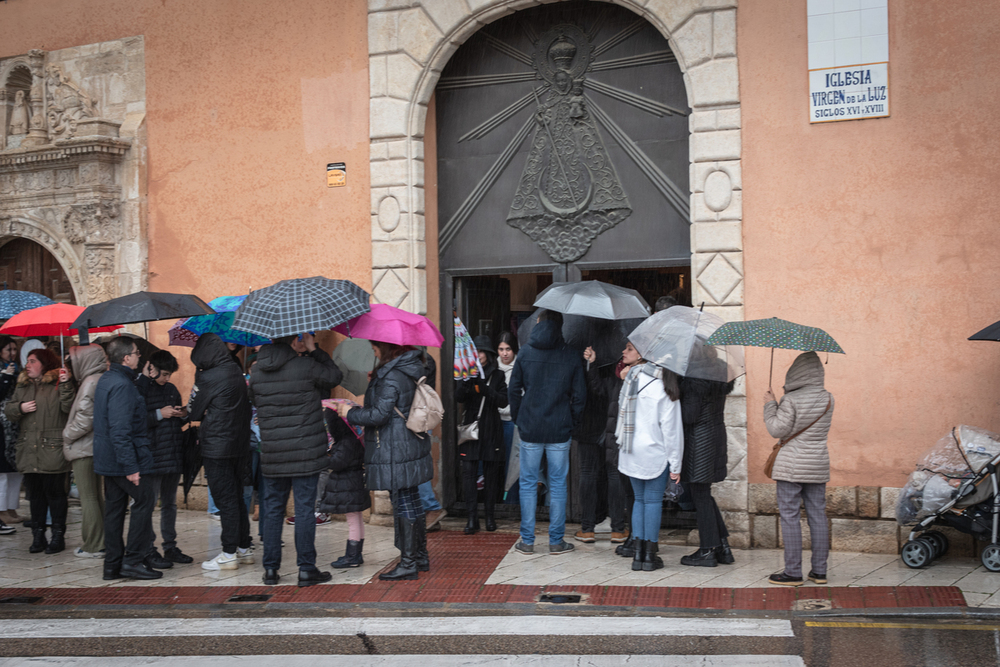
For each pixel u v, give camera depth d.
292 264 9.75
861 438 7.70
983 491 6.83
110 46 10.66
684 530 8.53
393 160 9.25
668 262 8.66
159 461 7.43
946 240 7.47
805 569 7.09
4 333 8.41
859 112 7.68
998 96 7.32
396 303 9.26
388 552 7.99
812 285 7.84
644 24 8.72
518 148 9.26
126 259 10.53
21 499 11.12
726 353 6.87
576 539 8.28
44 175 10.91
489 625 5.96
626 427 7.07
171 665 5.43
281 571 7.39
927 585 6.49
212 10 10.09
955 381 7.44
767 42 7.95
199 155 10.17
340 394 9.49
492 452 8.63
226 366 7.29
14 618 6.43
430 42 9.12
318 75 9.60
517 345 9.38
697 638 5.58
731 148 8.04
